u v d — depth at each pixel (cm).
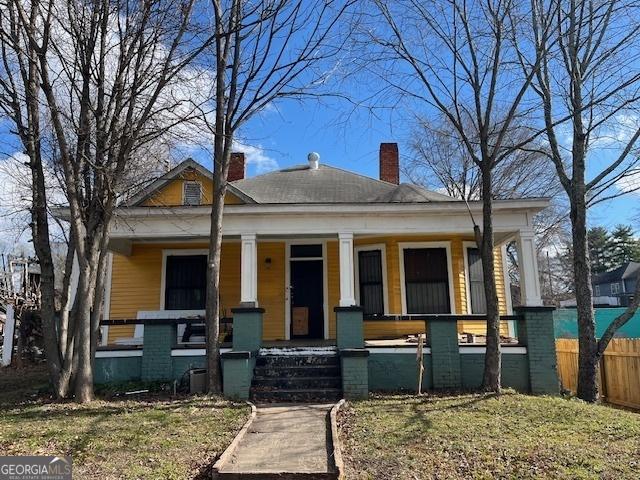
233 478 508
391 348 1010
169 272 1439
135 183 1120
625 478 508
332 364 1007
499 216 1220
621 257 5350
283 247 1470
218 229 986
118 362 1036
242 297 1178
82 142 922
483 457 568
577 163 1184
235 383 913
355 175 1783
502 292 1466
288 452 579
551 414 752
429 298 1372
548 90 1245
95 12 919
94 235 934
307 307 1443
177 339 1173
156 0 917
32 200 1034
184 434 658
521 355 996
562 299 4012
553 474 520
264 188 1591
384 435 651
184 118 1070
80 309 902
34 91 935
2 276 1961
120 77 938
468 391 937
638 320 1688
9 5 850
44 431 671
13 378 1301
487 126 996
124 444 617
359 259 1440
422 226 1220
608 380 1165
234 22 979
